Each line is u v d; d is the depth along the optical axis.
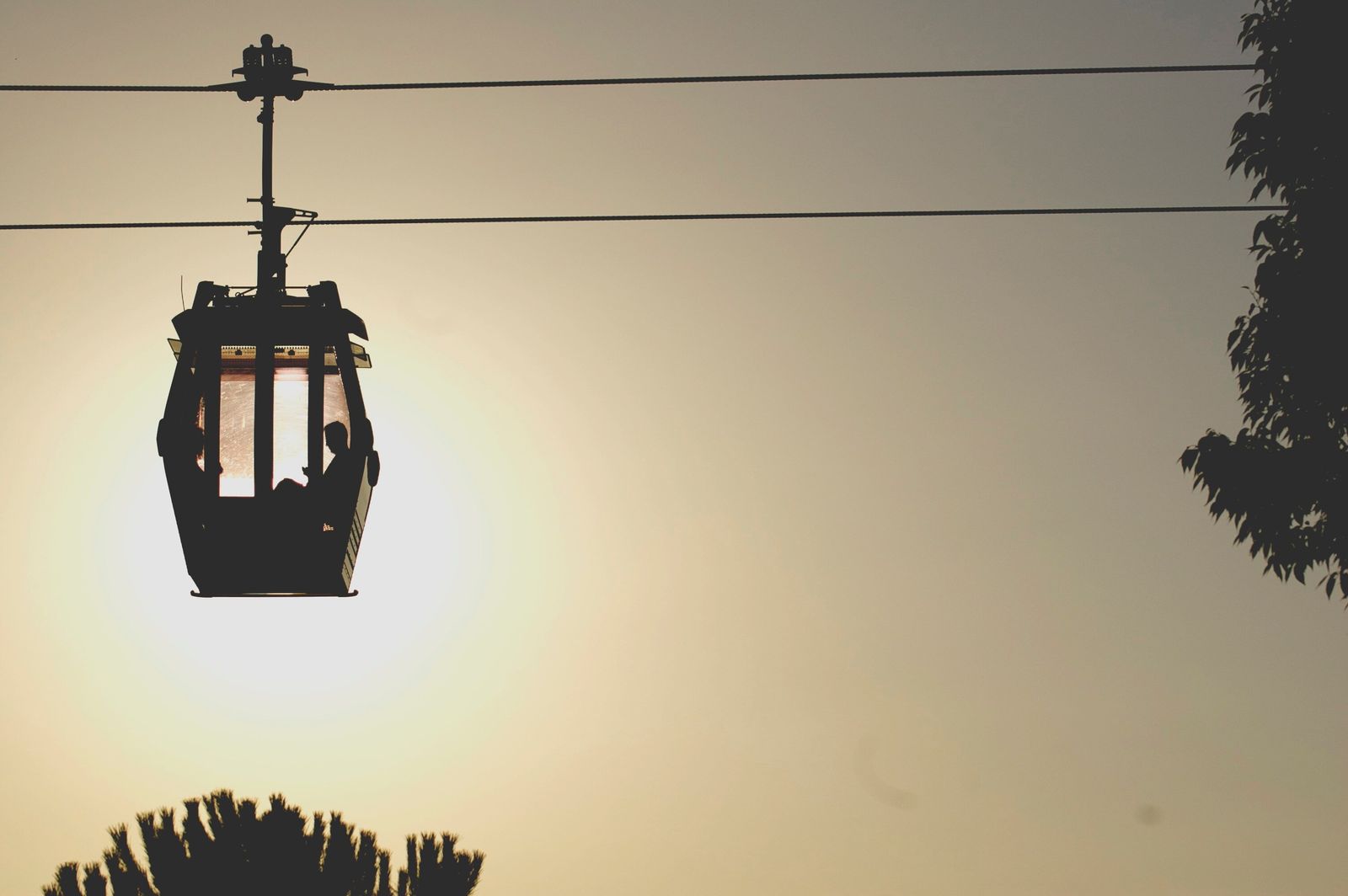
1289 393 37.34
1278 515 36.78
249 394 34.31
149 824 49.47
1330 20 36.91
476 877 51.78
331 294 35.19
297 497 33.81
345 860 49.88
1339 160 36.75
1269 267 37.31
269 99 34.28
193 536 33.91
